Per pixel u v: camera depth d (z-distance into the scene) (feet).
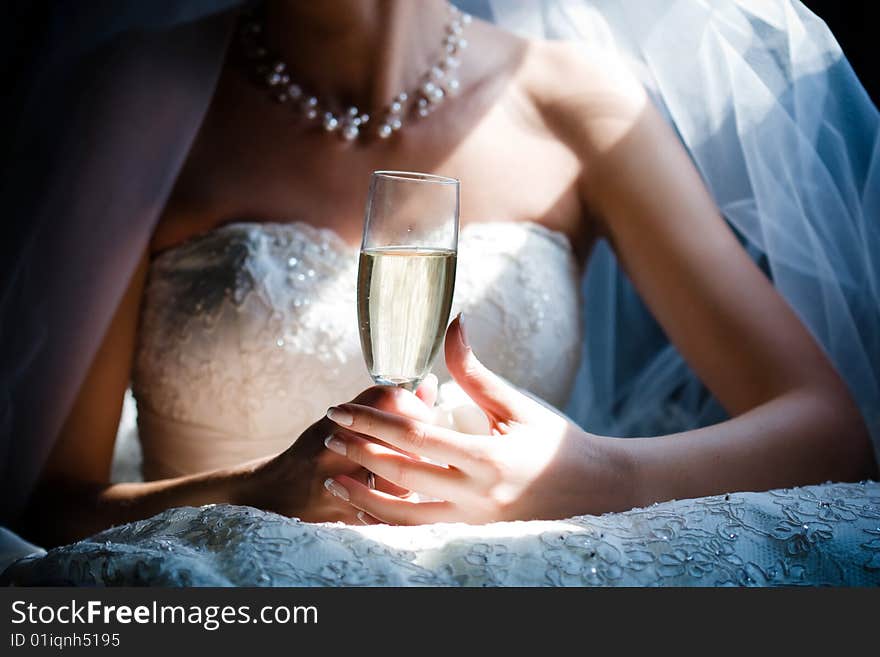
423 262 3.79
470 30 6.37
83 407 5.81
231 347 5.53
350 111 6.07
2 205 5.69
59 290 5.65
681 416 7.25
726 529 3.58
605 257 7.09
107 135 5.74
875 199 5.26
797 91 5.31
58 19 5.78
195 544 3.42
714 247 5.84
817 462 4.78
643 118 6.21
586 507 4.08
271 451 5.59
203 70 5.96
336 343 5.52
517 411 4.06
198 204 6.00
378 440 4.03
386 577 3.14
